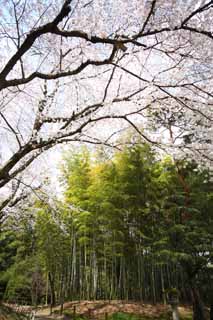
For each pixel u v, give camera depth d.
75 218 13.59
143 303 13.93
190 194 10.91
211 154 4.71
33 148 4.31
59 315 13.18
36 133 4.59
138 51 4.18
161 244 11.14
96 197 13.52
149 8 3.63
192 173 10.64
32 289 15.73
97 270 16.27
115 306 13.51
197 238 10.97
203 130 4.73
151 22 3.60
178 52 4.09
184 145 4.69
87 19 4.18
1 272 16.73
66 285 16.16
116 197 13.34
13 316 6.77
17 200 6.43
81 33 3.24
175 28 3.37
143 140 5.07
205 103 4.33
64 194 13.78
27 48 3.23
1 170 4.14
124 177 13.14
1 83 3.35
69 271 16.06
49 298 19.67
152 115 4.78
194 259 10.68
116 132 5.03
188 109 4.46
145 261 14.97
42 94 5.18
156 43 3.96
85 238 14.14
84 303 14.40
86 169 14.73
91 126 5.25
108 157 5.73
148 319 12.12
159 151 4.85
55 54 4.88
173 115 4.73
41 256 14.87
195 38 3.86
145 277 15.30
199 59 4.13
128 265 14.78
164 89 4.41
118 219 13.45
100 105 4.53
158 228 11.67
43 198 6.57
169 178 11.55
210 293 11.96
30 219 11.09
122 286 15.38
